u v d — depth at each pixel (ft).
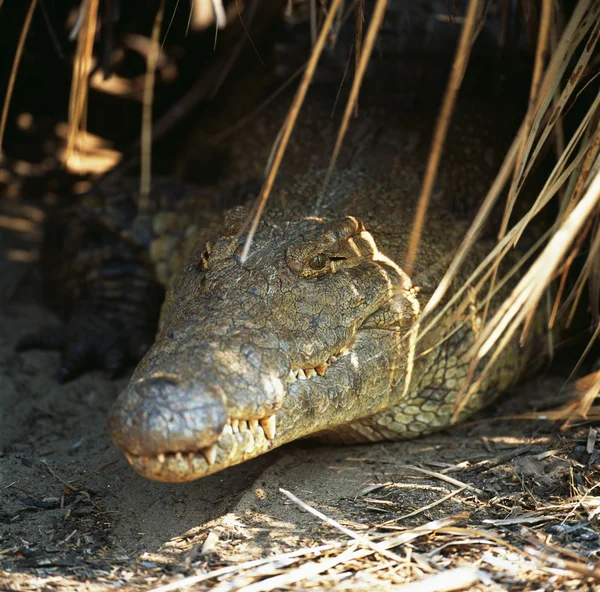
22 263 39.40
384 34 34.78
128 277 32.48
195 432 17.17
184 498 21.24
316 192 26.53
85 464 23.09
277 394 18.98
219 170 39.93
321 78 35.35
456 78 16.79
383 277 22.35
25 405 26.96
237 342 19.22
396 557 18.07
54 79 41.86
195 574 17.75
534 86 18.13
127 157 40.88
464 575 16.83
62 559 18.29
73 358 29.86
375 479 21.97
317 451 24.04
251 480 21.99
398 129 30.99
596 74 23.07
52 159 45.39
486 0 24.75
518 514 19.69
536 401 26.94
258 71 39.73
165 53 42.50
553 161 30.19
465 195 29.19
